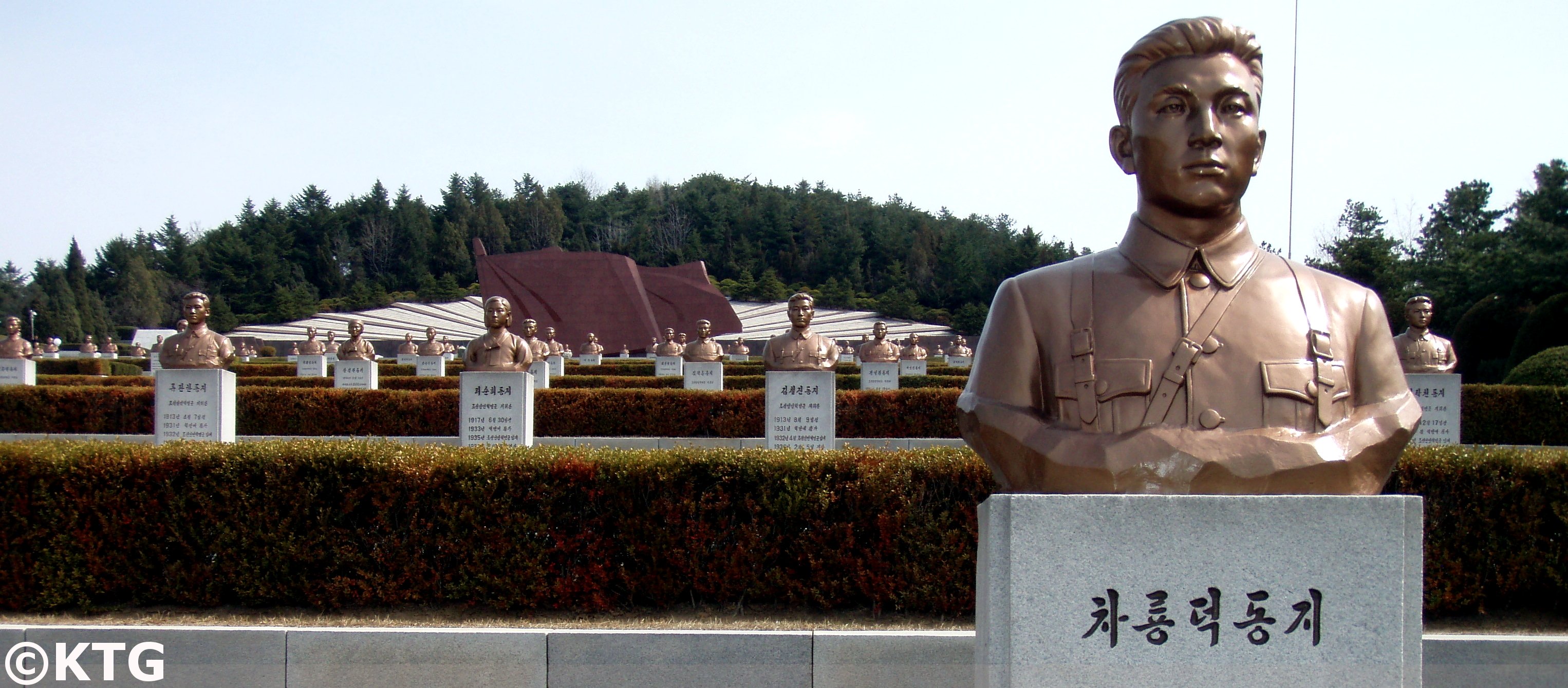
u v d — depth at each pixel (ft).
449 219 322.75
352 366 79.25
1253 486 11.76
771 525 22.81
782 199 340.59
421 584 22.97
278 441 25.46
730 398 55.98
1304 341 12.39
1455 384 47.70
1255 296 12.53
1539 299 99.25
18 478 23.04
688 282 171.32
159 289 271.28
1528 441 54.54
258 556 23.12
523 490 23.02
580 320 158.92
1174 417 12.12
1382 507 11.51
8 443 24.54
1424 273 115.34
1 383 79.51
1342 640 11.51
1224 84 12.23
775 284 274.77
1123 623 11.63
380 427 56.90
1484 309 101.96
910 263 309.63
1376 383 12.65
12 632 19.10
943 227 366.22
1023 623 11.71
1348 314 12.84
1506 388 55.01
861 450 23.94
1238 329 12.32
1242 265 12.73
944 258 295.07
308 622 22.40
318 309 260.83
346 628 19.01
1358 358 12.76
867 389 64.59
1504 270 99.45
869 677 18.71
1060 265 13.44
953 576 22.38
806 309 47.88
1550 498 21.85
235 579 23.07
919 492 22.57
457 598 22.94
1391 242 137.39
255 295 270.26
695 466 22.94
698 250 312.50
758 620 22.30
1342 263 128.77
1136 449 11.90
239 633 19.02
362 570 22.97
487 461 23.06
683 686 18.81
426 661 18.90
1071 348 12.62
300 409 56.75
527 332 102.47
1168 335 12.32
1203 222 12.67
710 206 339.57
